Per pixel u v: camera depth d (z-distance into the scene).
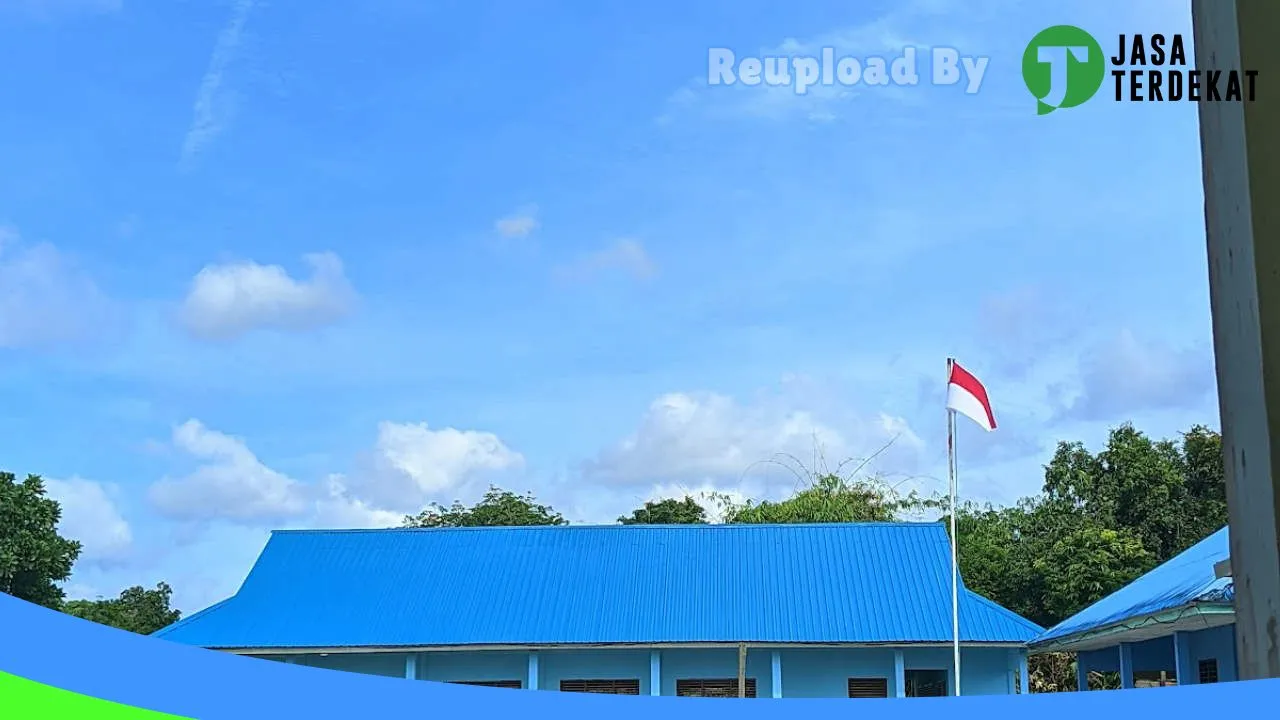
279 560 21.61
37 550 26.97
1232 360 1.22
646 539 21.70
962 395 15.90
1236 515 1.21
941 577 19.97
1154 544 29.59
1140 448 30.89
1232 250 1.22
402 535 22.06
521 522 38.59
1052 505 31.91
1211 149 1.27
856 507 29.27
